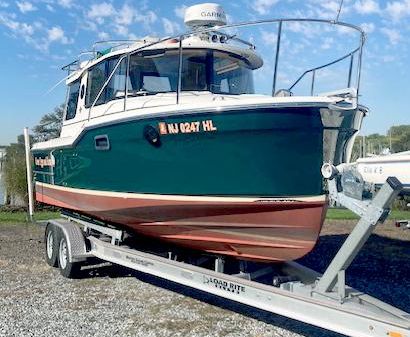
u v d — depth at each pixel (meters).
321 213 3.88
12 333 4.09
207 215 4.41
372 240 8.84
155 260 4.77
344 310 3.22
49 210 13.58
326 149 3.82
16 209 14.05
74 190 6.02
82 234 6.06
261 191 4.04
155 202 4.68
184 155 4.34
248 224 4.24
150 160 4.62
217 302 5.00
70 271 5.95
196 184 4.33
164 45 5.16
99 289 5.52
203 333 4.11
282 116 3.80
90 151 5.45
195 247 4.97
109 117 5.00
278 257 4.38
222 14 5.39
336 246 8.21
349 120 3.87
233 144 4.04
